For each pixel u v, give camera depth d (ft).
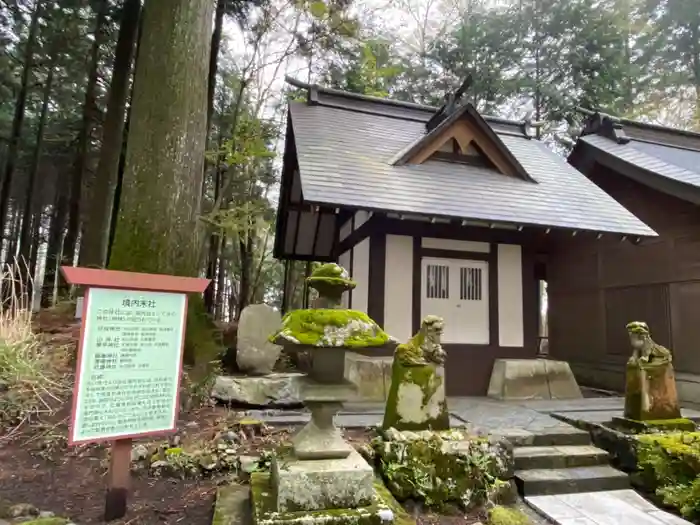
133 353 9.52
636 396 16.43
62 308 28.27
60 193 57.47
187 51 21.74
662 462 14.08
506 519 11.57
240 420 15.47
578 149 35.70
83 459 12.75
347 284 10.32
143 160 20.76
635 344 17.02
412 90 57.41
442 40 57.31
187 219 21.18
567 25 50.01
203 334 20.88
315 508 8.98
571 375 24.40
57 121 53.11
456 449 13.03
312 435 9.91
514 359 24.38
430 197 23.22
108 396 9.12
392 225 23.91
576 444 16.31
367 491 9.37
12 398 14.75
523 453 15.01
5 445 13.12
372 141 29.68
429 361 14.47
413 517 11.75
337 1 40.27
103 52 42.11
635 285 27.76
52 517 9.42
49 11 38.45
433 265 24.52
